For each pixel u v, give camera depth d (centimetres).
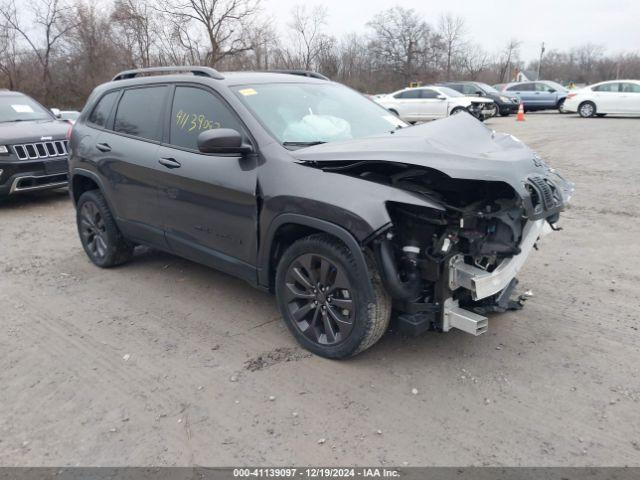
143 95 478
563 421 290
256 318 422
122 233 516
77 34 2900
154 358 365
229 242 396
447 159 298
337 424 292
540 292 456
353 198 311
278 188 346
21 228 723
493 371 338
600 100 2314
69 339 396
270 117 387
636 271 497
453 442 276
